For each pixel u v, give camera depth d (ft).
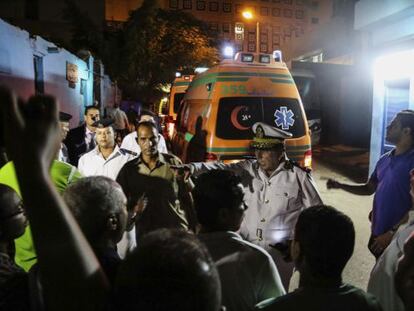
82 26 78.33
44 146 2.57
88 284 2.94
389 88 30.71
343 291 4.97
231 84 18.94
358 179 34.14
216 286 3.12
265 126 10.68
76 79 40.50
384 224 11.20
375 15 30.86
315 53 74.95
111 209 5.34
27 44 24.63
